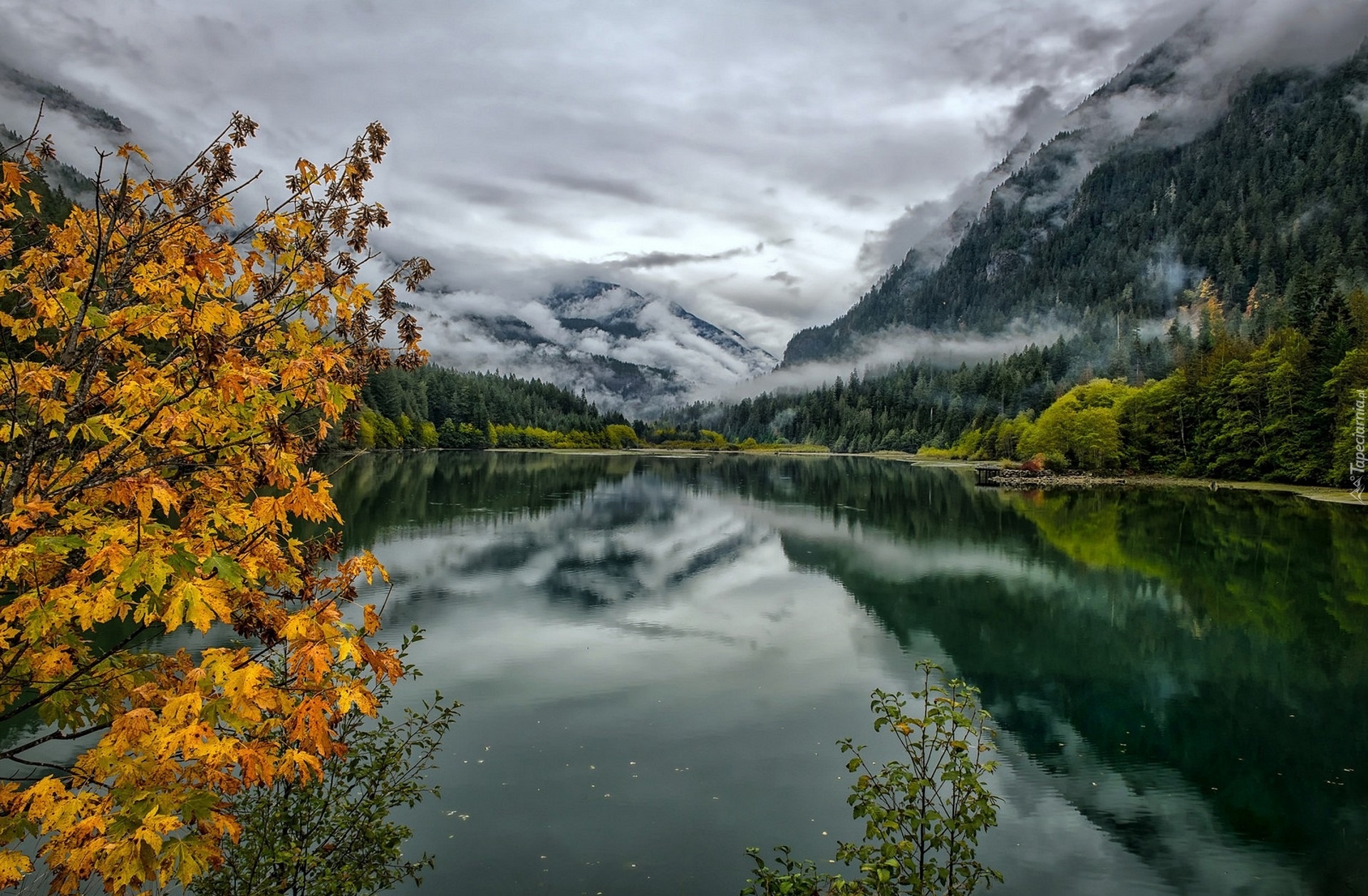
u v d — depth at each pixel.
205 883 6.99
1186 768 15.32
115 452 4.30
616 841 11.61
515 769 13.88
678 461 161.12
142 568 3.77
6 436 4.20
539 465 117.62
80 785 3.92
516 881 10.54
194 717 3.92
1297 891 11.38
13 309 4.59
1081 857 12.10
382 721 8.86
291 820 7.35
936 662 21.52
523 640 22.14
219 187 4.83
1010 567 35.44
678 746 15.09
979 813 6.96
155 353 5.23
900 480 98.69
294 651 4.38
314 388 4.67
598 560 35.41
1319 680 20.50
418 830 11.77
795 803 12.95
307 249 5.04
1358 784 14.71
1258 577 33.00
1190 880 11.52
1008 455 134.75
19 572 4.22
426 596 26.97
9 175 4.47
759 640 23.09
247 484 5.01
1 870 3.61
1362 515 53.69
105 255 4.31
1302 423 75.69
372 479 71.56
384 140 5.25
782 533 46.19
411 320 5.46
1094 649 23.03
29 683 4.34
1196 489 78.81
